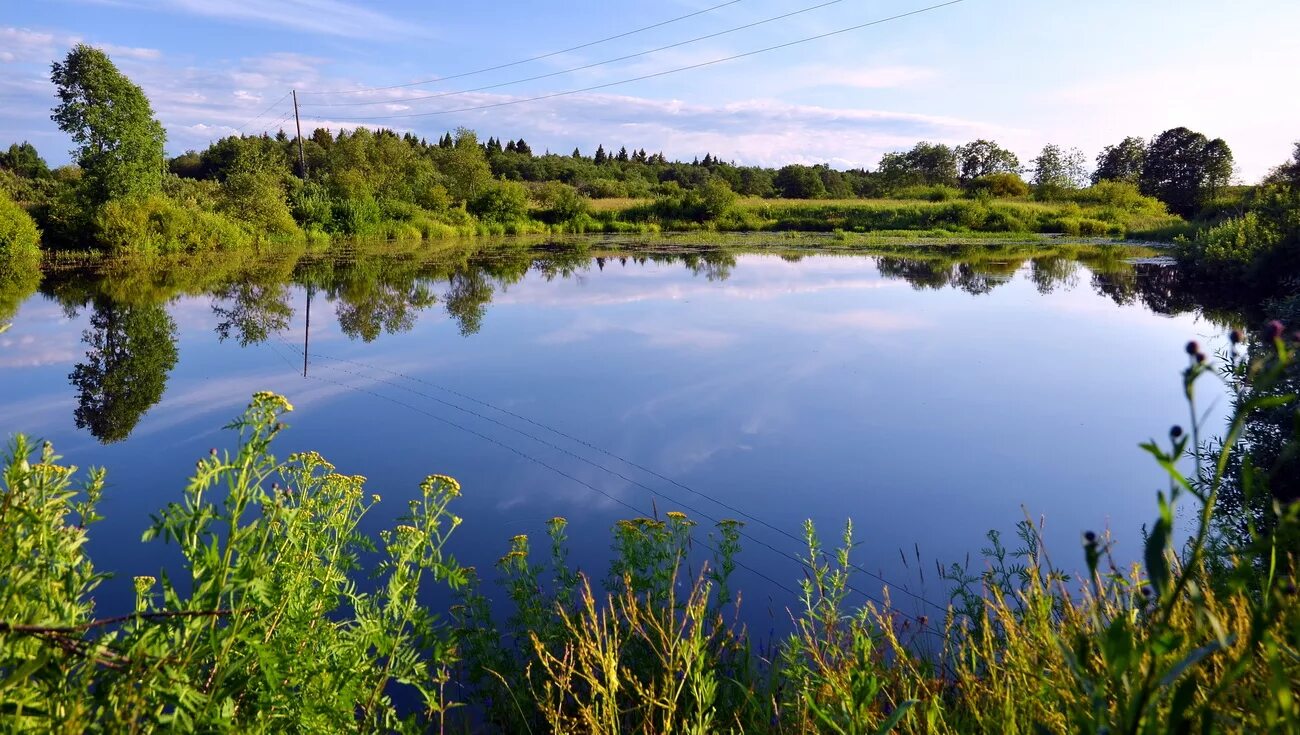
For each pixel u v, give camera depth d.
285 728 2.04
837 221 47.03
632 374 9.90
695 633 2.39
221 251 29.27
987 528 5.23
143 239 25.69
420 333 13.03
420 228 41.03
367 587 4.02
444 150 61.47
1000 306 15.52
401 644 2.48
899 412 8.05
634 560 3.38
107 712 1.66
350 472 6.39
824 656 2.72
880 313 14.73
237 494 1.91
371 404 8.52
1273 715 0.97
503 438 7.30
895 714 1.85
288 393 9.02
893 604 4.10
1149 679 0.92
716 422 7.77
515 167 81.62
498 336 12.70
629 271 23.50
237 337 12.59
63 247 25.34
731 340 12.16
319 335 12.83
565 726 2.74
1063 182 66.50
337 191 39.22
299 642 2.17
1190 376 0.87
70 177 38.16
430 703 2.43
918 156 85.19
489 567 4.65
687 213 50.41
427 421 7.87
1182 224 37.22
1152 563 0.91
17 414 8.13
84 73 25.36
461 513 5.54
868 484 6.09
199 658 1.81
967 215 44.53
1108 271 21.97
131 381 9.65
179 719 1.71
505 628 3.83
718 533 5.15
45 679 1.60
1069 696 1.61
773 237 41.59
